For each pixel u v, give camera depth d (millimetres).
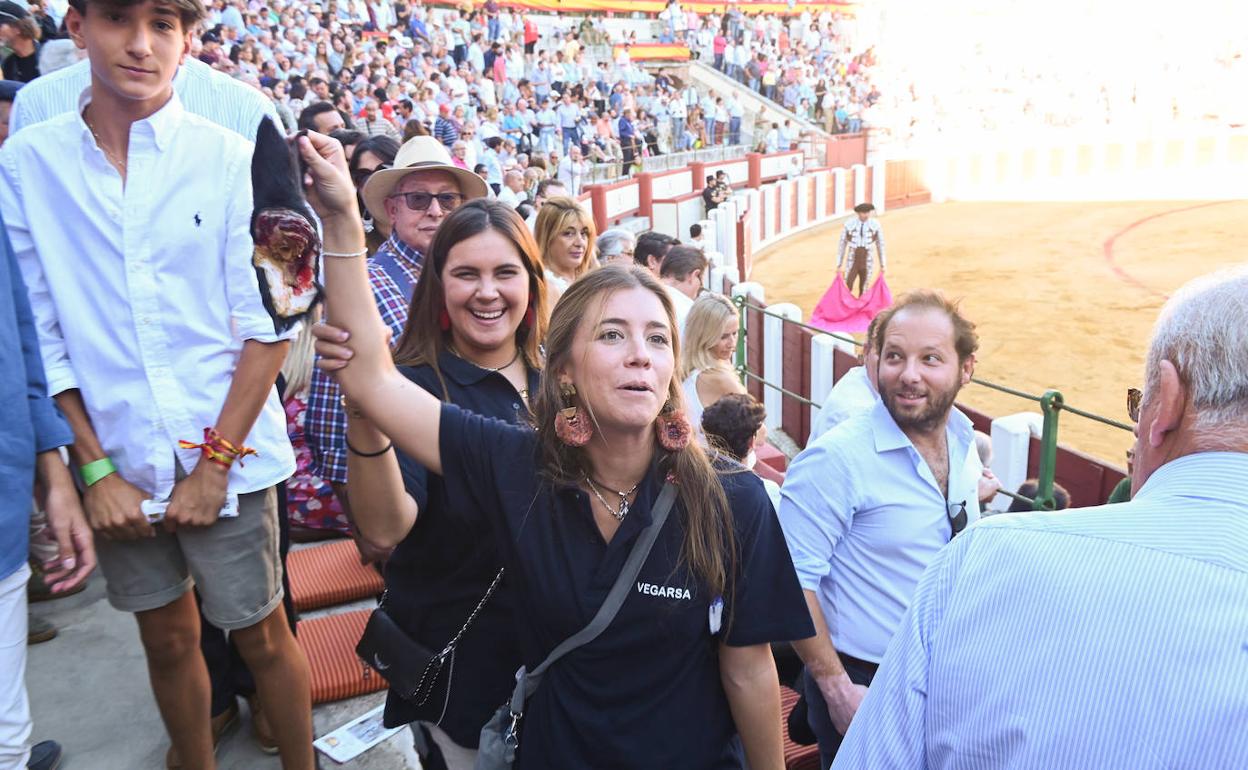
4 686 1941
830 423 3824
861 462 2551
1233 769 999
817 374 8391
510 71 23375
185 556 2174
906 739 1224
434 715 2084
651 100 26359
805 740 2949
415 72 19375
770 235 22266
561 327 1624
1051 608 1118
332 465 2379
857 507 2551
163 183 1971
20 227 1976
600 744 1621
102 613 3553
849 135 29344
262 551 2236
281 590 2340
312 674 3111
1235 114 36250
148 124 1939
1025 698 1104
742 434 3270
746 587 1647
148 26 1846
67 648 3328
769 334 9094
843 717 2420
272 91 11766
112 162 1973
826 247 21453
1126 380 11219
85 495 2057
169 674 2293
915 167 27938
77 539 2004
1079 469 5570
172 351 2033
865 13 41219
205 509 2059
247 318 2043
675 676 1639
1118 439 9258
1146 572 1083
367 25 20344
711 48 32438
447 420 1735
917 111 35094
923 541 2574
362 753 2822
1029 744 1088
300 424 3924
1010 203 27625
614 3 32219
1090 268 18047
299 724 2422
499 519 1701
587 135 22250
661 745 1631
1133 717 1042
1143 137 31031
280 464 2242
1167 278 17016
